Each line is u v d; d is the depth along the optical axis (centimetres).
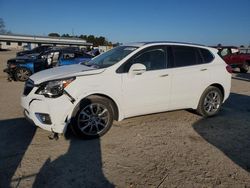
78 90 433
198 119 594
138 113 507
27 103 442
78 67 510
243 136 497
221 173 357
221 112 662
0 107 668
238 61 1759
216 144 455
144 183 328
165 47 536
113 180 334
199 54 582
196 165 377
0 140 447
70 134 481
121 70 475
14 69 1166
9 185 317
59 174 344
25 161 375
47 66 1203
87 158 389
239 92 974
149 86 501
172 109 552
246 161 395
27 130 496
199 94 579
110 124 477
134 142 452
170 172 355
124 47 544
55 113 419
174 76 530
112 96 465
